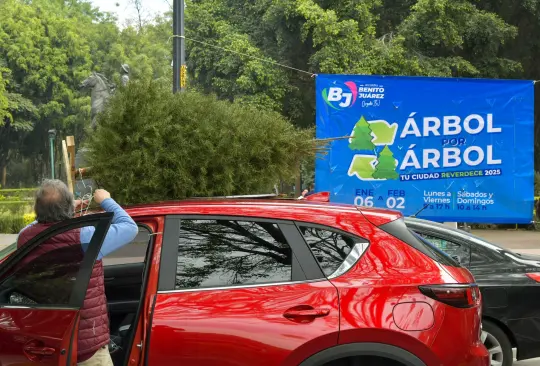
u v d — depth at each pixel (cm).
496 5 2444
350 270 348
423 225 621
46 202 352
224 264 352
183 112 588
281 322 331
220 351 329
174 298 341
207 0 2478
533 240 1922
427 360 336
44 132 4900
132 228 345
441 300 343
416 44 2228
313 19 2120
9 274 338
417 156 1093
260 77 2217
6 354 326
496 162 1091
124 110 570
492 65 2356
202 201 391
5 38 4453
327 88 1091
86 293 326
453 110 1091
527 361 685
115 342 437
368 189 1096
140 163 562
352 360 350
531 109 1087
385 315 334
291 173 661
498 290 564
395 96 1089
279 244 355
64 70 4603
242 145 607
